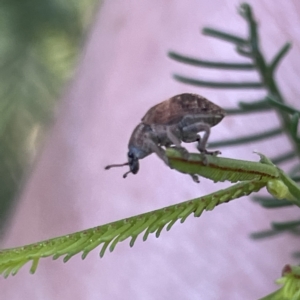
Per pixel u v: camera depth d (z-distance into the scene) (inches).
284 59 8.4
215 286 8.7
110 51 10.6
